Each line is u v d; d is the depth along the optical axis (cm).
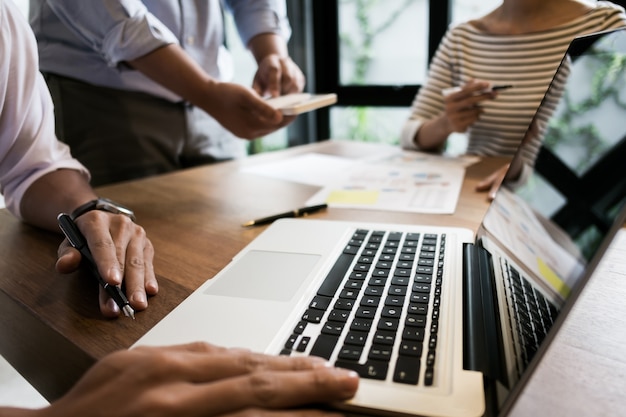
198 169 104
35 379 49
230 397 28
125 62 95
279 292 44
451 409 29
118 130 117
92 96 112
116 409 27
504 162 101
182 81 90
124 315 44
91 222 54
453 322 37
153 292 48
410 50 233
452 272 47
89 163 116
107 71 110
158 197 84
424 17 224
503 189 56
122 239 53
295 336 37
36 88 67
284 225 65
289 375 30
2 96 62
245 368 30
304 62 252
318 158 112
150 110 120
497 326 37
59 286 51
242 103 87
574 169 38
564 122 44
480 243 54
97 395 28
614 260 53
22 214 70
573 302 29
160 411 27
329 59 257
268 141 250
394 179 90
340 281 46
